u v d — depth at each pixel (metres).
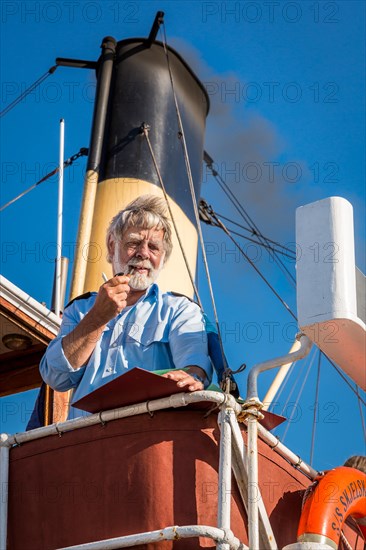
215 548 10.37
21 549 11.09
